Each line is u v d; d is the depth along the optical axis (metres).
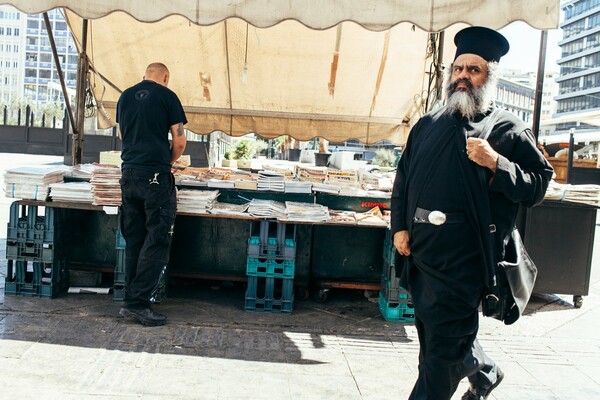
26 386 3.25
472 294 2.57
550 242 5.63
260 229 4.93
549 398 3.54
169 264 5.50
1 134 28.19
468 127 2.65
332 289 5.89
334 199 5.38
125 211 4.47
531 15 4.02
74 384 3.32
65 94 6.04
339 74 7.41
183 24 6.89
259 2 4.11
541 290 5.66
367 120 7.78
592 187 5.58
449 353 2.64
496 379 3.02
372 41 7.01
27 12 4.09
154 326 4.42
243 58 7.28
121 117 4.45
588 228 5.62
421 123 2.85
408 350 4.29
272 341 4.29
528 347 4.50
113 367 3.60
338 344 4.32
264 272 4.99
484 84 2.65
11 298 4.89
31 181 4.79
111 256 5.37
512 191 2.52
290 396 3.36
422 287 2.72
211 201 4.98
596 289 6.72
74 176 5.17
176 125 4.44
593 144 25.91
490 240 2.56
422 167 2.68
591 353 4.41
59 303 4.85
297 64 7.31
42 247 4.91
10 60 159.88
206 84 7.58
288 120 7.79
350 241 5.51
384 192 5.45
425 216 2.63
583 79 138.62
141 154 4.35
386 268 5.08
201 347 4.05
